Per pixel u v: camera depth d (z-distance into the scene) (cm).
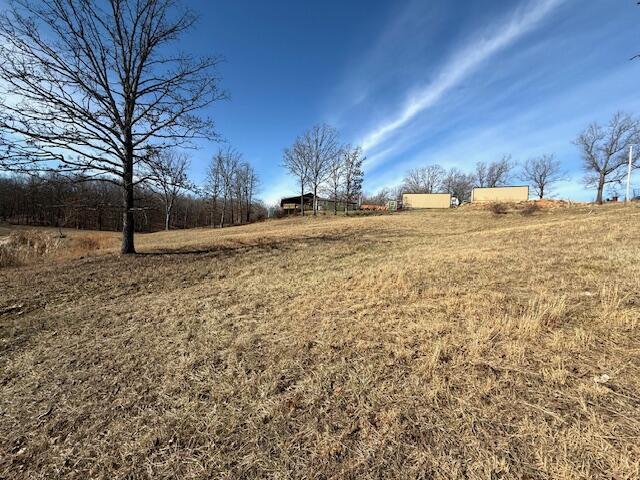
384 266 667
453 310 377
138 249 1142
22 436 230
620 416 192
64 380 303
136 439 217
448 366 263
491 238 1047
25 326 445
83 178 907
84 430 231
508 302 383
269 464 186
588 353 260
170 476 185
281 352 321
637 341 269
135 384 287
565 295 381
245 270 779
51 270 796
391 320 370
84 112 873
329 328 368
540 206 2683
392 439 195
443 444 187
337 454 188
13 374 320
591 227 1025
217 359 320
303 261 867
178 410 244
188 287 639
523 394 221
